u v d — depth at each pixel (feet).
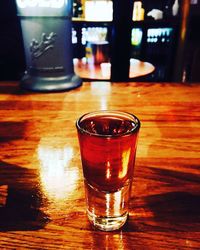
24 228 0.59
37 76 1.45
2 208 0.64
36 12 1.31
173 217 0.61
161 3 4.53
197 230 0.58
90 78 2.46
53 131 1.01
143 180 0.73
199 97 1.35
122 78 1.71
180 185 0.72
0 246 0.54
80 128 0.54
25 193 0.69
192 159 0.83
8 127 1.04
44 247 0.54
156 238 0.56
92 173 0.56
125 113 0.62
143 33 4.37
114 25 1.56
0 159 0.84
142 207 0.64
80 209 0.64
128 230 0.58
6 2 2.57
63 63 1.43
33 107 1.24
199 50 4.03
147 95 1.37
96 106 1.23
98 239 0.56
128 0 1.46
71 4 1.40
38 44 1.37
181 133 0.99
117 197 0.57
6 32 2.69
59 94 1.40
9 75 2.85
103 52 3.03
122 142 0.53
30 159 0.83
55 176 0.76
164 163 0.81
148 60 4.74
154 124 1.05
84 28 4.48
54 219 0.61
